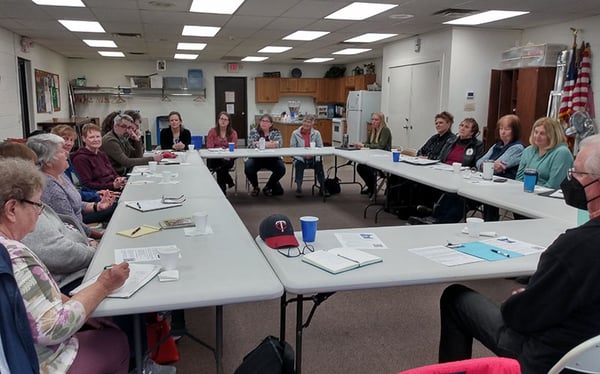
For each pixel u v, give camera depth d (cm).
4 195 133
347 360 238
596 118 591
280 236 204
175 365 230
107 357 156
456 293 192
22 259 128
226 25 680
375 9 565
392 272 175
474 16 606
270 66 1316
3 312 114
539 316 135
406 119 842
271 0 518
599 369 110
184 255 190
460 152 489
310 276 170
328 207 589
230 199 637
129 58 1175
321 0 516
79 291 145
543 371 139
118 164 478
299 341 176
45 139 249
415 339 261
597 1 509
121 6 552
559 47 620
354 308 299
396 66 870
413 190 518
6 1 527
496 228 241
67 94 1152
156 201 295
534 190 331
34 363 119
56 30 730
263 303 304
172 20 640
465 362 86
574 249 128
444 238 221
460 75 709
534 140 368
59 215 226
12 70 748
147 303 146
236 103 1309
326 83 1323
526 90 638
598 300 125
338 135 1175
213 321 279
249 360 168
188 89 1254
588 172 152
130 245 204
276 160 653
